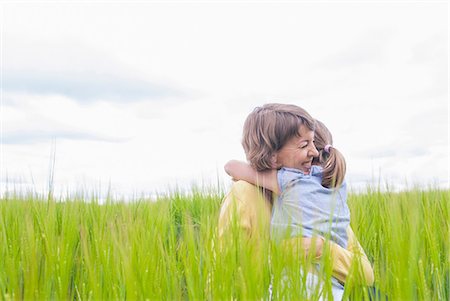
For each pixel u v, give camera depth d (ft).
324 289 5.53
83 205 9.93
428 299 5.28
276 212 6.65
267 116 7.89
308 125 7.91
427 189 9.73
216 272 5.50
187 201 14.97
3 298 6.08
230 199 7.63
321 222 7.10
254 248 5.84
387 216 7.31
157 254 6.16
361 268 5.73
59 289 5.98
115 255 6.01
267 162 7.76
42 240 7.06
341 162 7.89
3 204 9.79
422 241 6.40
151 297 5.48
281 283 5.62
